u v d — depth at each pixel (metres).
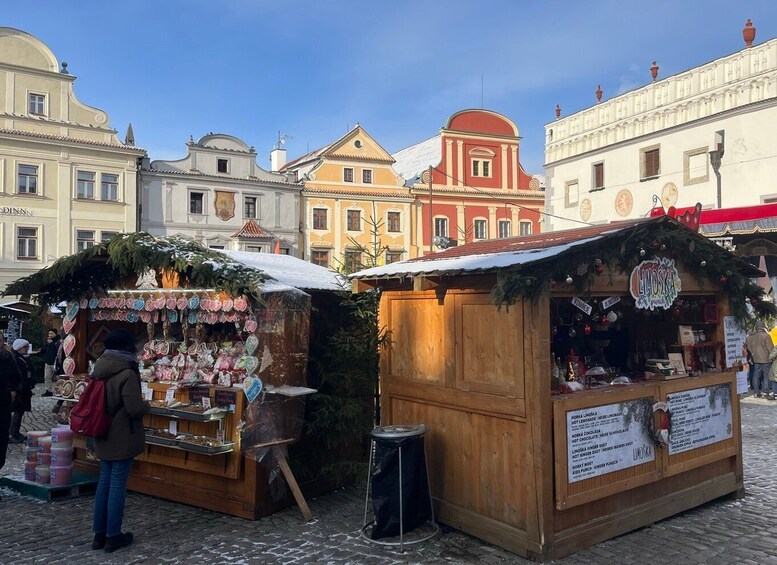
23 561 4.57
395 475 4.86
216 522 5.37
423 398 5.32
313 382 6.15
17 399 8.83
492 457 4.73
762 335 12.06
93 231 30.59
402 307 5.61
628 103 22.25
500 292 4.14
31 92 29.52
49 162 29.64
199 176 33.44
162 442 5.71
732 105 18.73
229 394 5.48
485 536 4.76
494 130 40.56
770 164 17.66
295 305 5.64
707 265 5.55
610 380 5.23
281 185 35.66
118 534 4.77
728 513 5.41
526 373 4.41
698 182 19.66
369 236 37.50
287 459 5.72
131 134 31.84
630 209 22.11
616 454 4.74
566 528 4.50
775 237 13.09
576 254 4.46
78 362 7.07
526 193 40.94
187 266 5.63
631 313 6.38
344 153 37.25
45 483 6.30
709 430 5.54
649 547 4.63
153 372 6.36
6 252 28.64
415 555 4.56
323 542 4.85
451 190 39.19
